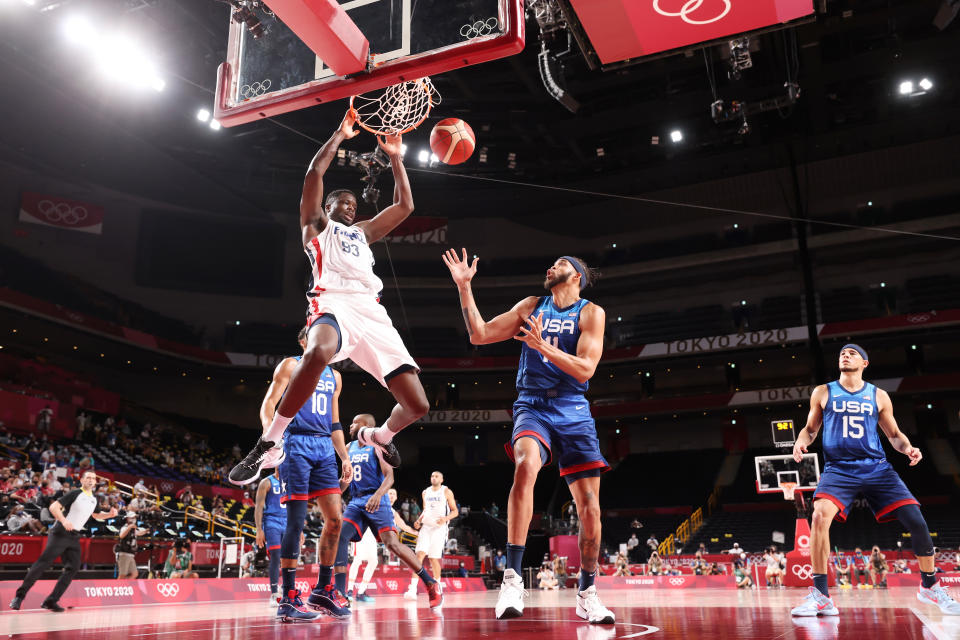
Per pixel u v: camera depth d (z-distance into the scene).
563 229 34.81
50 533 7.26
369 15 4.47
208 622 4.27
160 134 26.34
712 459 34.03
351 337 3.38
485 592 15.82
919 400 31.58
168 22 20.31
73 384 26.81
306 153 28.52
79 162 27.31
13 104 23.34
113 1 19.14
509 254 34.72
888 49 22.48
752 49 17.61
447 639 2.59
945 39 22.30
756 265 32.81
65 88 22.94
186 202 30.81
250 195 30.95
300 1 3.74
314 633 3.04
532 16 17.08
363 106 4.49
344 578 6.30
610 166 31.09
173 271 30.98
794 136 29.02
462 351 34.69
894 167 29.67
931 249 30.84
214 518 16.77
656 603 6.97
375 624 3.69
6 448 19.77
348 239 3.59
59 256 28.06
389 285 34.09
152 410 31.53
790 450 15.25
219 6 19.44
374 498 6.15
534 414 3.81
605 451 36.69
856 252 31.66
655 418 35.12
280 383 4.66
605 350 32.91
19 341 27.47
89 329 26.64
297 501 4.73
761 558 22.22
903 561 20.23
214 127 26.19
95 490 14.42
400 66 4.27
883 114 27.94
